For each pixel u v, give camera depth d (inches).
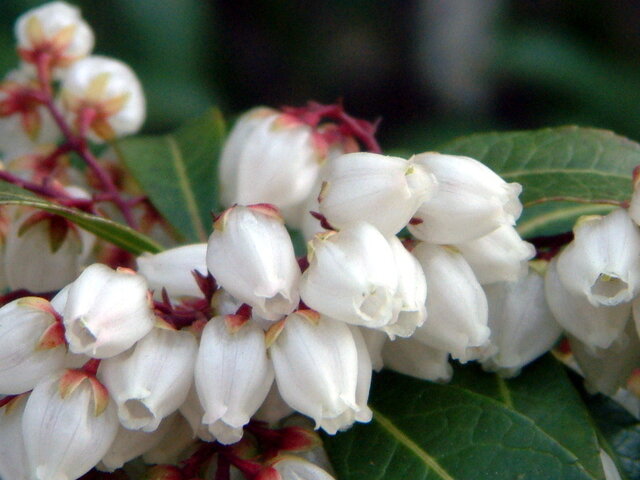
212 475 3.2
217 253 2.9
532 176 3.8
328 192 2.9
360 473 3.1
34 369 2.9
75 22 4.7
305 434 3.1
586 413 3.3
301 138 3.7
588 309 3.2
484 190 3.0
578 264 3.1
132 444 3.0
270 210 2.9
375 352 3.1
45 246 3.7
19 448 2.9
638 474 3.5
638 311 3.1
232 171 3.9
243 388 2.8
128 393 2.8
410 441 3.2
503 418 3.1
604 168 3.8
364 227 2.9
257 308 2.8
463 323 3.1
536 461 3.0
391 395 3.3
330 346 2.8
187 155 4.7
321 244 2.8
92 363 2.9
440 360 3.2
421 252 3.1
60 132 4.7
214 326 2.9
